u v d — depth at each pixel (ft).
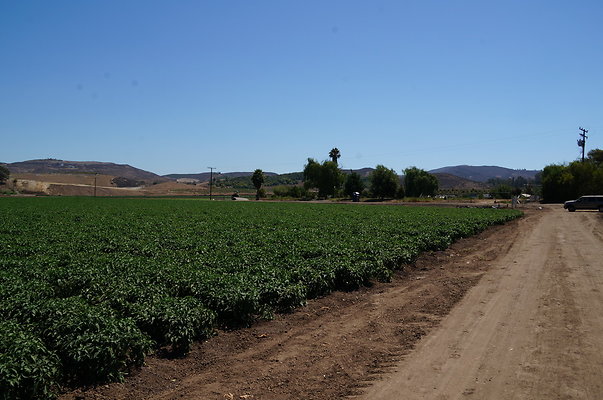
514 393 27.14
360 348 35.60
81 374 29.55
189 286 45.57
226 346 36.47
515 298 50.75
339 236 93.35
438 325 41.24
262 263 58.03
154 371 31.48
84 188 542.57
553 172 344.69
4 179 515.09
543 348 34.71
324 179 458.09
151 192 592.19
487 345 35.60
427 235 92.63
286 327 41.39
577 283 57.82
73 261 57.98
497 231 131.23
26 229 104.12
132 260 58.29
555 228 138.62
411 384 28.66
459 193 552.41
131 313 37.35
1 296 40.22
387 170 415.64
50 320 33.01
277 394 27.71
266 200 395.34
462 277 63.98
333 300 50.85
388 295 53.72
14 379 24.81
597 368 30.73
